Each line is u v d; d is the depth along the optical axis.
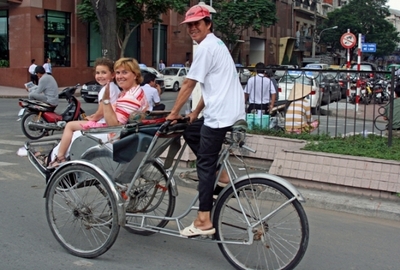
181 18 38.91
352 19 59.94
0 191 6.78
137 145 4.37
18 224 5.44
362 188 6.44
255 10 36.69
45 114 11.28
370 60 70.25
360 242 5.20
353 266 4.57
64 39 30.17
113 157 4.41
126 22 29.72
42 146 5.28
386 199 6.32
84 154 4.64
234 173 4.37
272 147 7.82
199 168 4.27
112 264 4.44
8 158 8.93
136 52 35.03
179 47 38.97
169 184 5.02
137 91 4.90
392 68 7.33
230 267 4.45
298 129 8.61
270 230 4.39
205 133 4.18
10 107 18.52
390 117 7.42
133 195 4.82
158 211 5.12
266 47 51.06
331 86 8.48
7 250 4.68
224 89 4.12
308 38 59.53
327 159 6.69
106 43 14.25
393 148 7.19
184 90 4.14
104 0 14.03
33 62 27.20
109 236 4.41
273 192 4.17
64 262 4.45
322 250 4.95
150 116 4.56
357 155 6.82
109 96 4.83
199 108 4.48
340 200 6.30
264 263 4.33
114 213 4.35
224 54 4.16
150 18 30.39
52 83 11.49
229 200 4.30
